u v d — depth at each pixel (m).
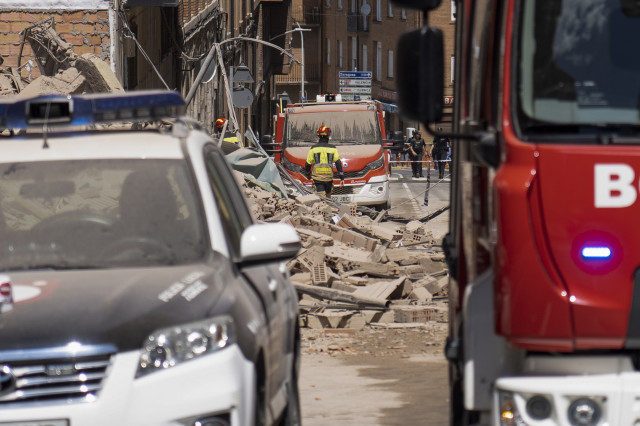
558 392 13.96
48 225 16.42
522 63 14.36
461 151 17.48
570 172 13.64
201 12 105.31
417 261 45.75
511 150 13.94
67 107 17.11
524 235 13.69
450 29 137.50
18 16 55.84
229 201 18.02
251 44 173.00
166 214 16.47
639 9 14.30
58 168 16.98
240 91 88.31
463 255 17.08
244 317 14.80
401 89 14.47
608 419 13.91
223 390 13.86
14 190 16.73
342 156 80.19
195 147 17.38
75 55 53.34
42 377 13.54
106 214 16.53
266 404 15.84
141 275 15.23
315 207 63.38
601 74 14.24
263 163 72.06
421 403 25.42
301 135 82.69
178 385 13.69
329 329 36.38
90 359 13.63
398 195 106.94
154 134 17.78
